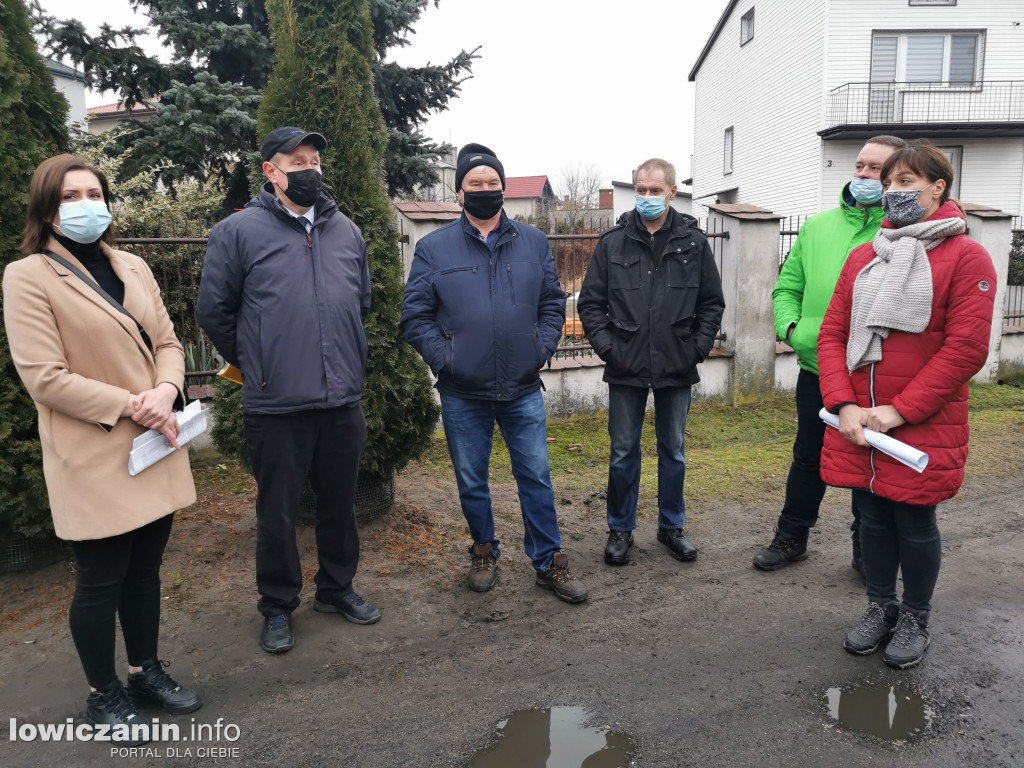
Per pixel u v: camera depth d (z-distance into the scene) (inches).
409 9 366.3
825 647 112.9
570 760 86.7
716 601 129.0
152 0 352.5
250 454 110.8
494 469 209.5
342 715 96.3
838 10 634.2
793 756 87.1
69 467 84.0
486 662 109.2
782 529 144.1
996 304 312.3
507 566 144.4
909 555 105.4
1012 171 661.3
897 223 103.3
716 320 140.6
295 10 145.3
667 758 86.9
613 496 144.9
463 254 123.3
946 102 649.6
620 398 139.6
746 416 264.1
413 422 158.9
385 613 124.7
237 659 110.0
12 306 81.9
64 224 83.7
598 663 108.7
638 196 134.6
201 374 208.7
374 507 161.6
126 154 289.9
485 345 122.0
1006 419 258.8
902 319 99.1
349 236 115.0
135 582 93.7
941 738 90.3
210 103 331.9
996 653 110.4
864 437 101.3
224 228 105.4
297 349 106.0
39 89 134.1
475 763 86.4
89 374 86.0
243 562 142.7
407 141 385.1
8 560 134.6
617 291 137.6
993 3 631.8
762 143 764.0
